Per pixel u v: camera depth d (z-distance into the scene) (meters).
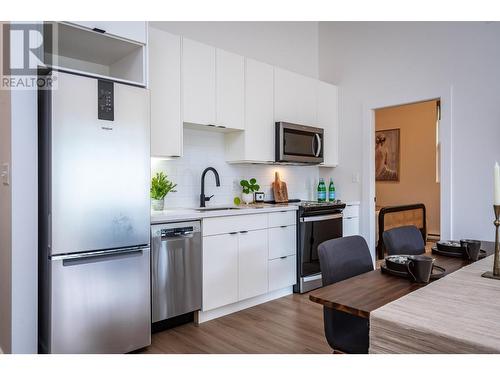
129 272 2.16
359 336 1.49
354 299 1.15
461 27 3.30
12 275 1.88
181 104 2.83
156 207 2.86
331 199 4.33
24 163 1.91
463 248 1.74
